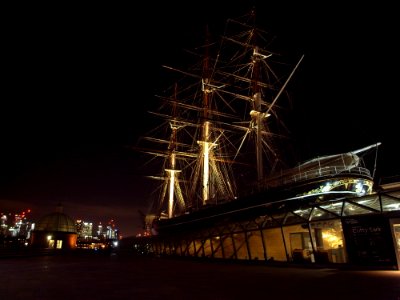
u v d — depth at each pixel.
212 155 56.34
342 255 21.05
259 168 40.53
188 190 60.75
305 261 22.86
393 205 19.06
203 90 59.28
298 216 23.75
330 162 26.67
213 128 55.56
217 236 33.03
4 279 15.77
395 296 9.62
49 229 59.97
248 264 27.39
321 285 12.45
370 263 18.73
